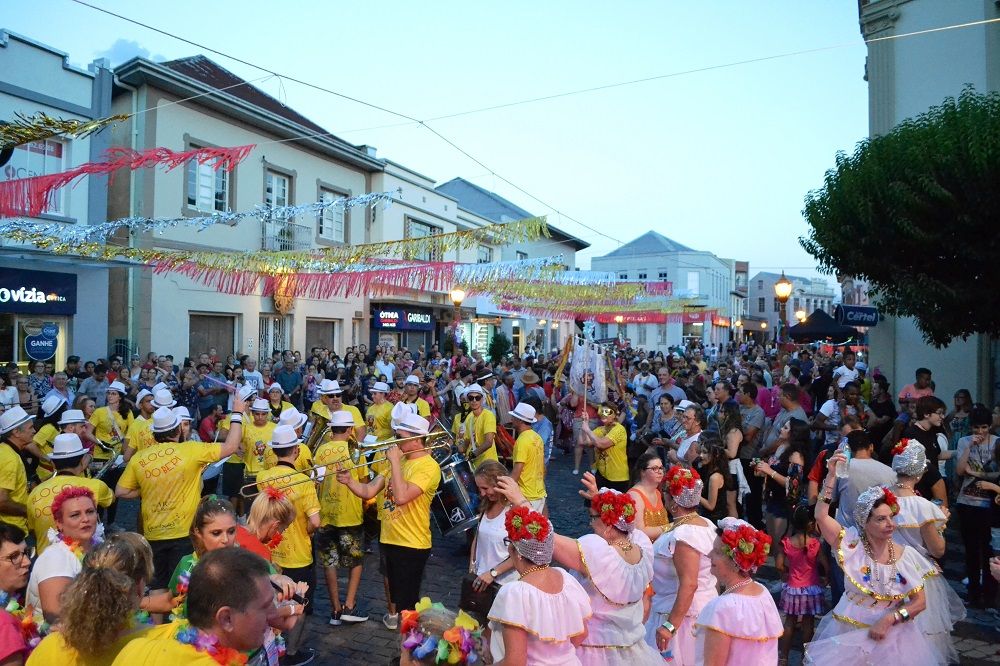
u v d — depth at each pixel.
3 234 7.11
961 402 8.65
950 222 9.01
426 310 28.38
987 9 12.55
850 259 10.45
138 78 16.48
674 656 3.94
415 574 5.27
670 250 51.06
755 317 70.88
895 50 13.61
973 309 9.26
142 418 8.05
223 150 5.28
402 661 3.20
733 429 7.21
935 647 4.20
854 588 4.00
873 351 13.67
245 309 20.03
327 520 5.91
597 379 11.89
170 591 3.44
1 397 10.68
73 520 3.65
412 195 26.42
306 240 21.66
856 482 5.34
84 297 15.80
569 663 2.96
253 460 7.56
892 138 10.19
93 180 15.45
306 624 5.46
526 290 10.95
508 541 3.13
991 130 8.59
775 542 6.44
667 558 4.21
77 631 2.40
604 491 3.55
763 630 3.23
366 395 15.56
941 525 4.57
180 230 17.73
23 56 14.12
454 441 7.68
